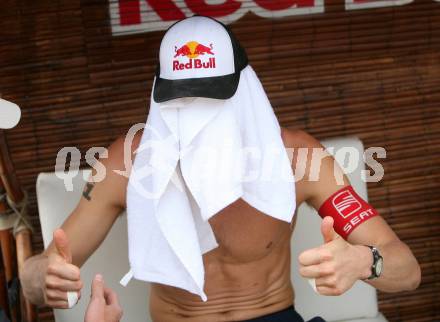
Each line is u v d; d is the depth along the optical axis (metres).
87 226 2.29
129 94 2.93
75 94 2.91
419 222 3.20
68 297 1.95
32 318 2.56
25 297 2.40
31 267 2.21
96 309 1.88
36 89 2.88
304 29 2.93
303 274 1.91
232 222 2.22
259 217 2.23
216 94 2.00
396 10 2.96
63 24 2.81
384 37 3.00
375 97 3.08
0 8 2.75
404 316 3.24
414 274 2.22
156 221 2.11
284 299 2.35
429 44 3.05
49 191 2.55
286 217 2.12
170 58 2.06
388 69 3.06
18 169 2.96
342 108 3.07
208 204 2.01
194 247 2.07
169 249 2.12
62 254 1.96
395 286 2.17
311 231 2.65
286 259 2.37
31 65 2.85
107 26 2.83
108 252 2.57
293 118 3.06
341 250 1.93
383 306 3.21
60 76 2.88
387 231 2.25
